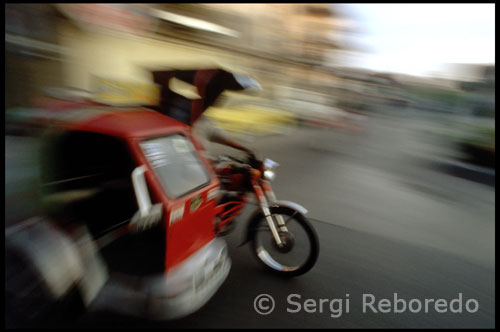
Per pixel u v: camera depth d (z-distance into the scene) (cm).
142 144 192
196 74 266
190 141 237
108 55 845
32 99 693
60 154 222
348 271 295
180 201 189
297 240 324
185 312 192
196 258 208
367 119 1698
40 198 226
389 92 2691
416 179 644
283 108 1168
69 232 203
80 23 727
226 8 1226
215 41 1161
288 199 478
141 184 176
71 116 216
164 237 182
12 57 661
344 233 376
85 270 195
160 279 188
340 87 2059
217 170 285
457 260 332
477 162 767
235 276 272
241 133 880
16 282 190
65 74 772
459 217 455
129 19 847
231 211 283
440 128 1255
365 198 506
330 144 947
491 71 911
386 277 291
